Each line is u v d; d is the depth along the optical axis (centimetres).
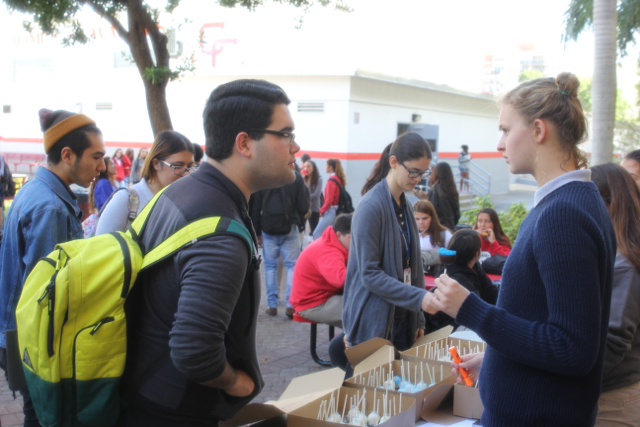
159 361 141
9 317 213
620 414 200
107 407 138
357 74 1317
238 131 146
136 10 693
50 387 135
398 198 280
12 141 2083
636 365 202
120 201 278
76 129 229
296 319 435
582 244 124
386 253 266
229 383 142
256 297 153
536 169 142
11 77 2034
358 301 276
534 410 133
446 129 1800
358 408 208
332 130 1380
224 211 142
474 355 216
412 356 245
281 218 573
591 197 133
